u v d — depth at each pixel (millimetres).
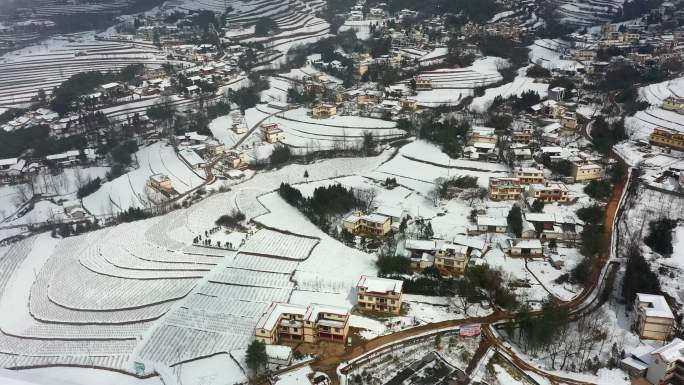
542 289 112438
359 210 149125
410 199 156125
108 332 107938
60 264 139375
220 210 161875
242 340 100812
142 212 165125
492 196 152875
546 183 153250
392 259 117438
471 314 105625
